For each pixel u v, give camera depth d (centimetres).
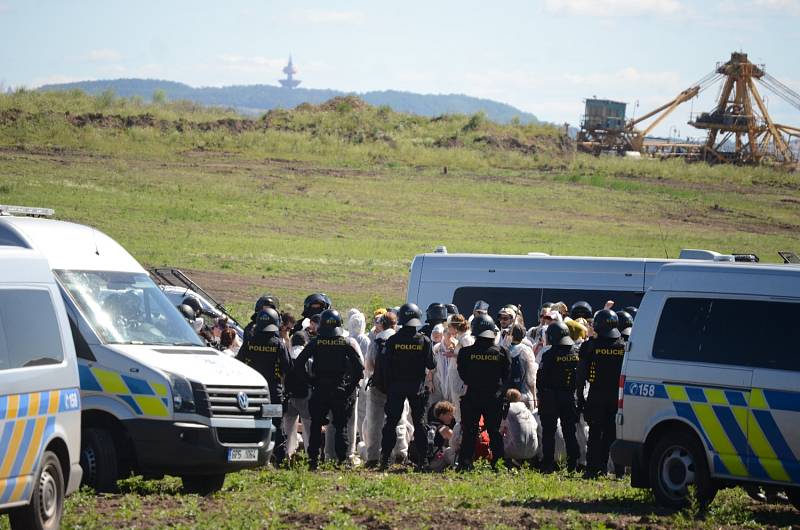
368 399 4481
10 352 2716
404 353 4259
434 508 3259
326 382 4231
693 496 3250
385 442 4278
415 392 4266
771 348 3253
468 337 4472
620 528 2947
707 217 18388
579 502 3484
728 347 3328
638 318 3522
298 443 4609
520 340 4631
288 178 18912
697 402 3344
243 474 4050
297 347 4619
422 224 16400
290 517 3069
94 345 3531
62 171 17238
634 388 3478
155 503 3344
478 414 4250
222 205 16288
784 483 3181
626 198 19588
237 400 3569
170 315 3859
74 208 14512
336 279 11744
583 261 6109
